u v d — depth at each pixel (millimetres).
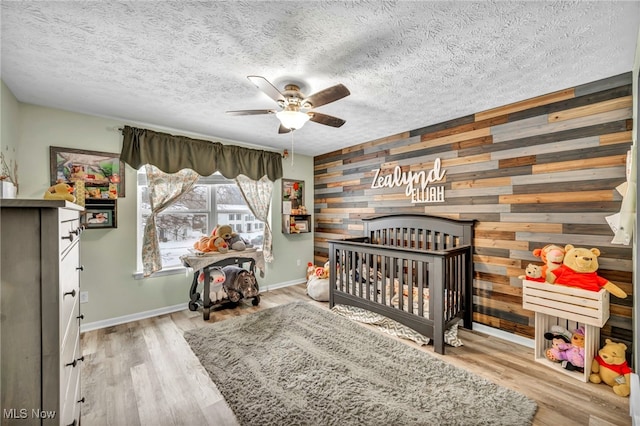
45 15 1436
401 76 2121
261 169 4246
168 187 3342
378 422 1600
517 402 1755
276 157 4430
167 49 1767
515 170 2611
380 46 1741
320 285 3850
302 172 4863
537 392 1870
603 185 2143
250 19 1488
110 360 2287
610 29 1565
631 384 1688
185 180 3477
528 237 2529
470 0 1347
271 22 1513
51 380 897
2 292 853
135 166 3107
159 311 3332
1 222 853
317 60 1902
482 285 2832
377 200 3936
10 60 1876
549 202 2408
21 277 873
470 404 1740
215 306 3615
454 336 2598
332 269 3471
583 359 2020
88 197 2838
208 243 3430
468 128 2955
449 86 2295
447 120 3123
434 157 3258
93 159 2883
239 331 2803
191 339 2627
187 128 3373
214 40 1676
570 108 2305
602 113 2152
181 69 2016
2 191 1617
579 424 1588
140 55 1835
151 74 2088
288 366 2166
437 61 1916
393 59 1889
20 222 874
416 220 3375
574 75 2105
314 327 2900
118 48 1753
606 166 2131
